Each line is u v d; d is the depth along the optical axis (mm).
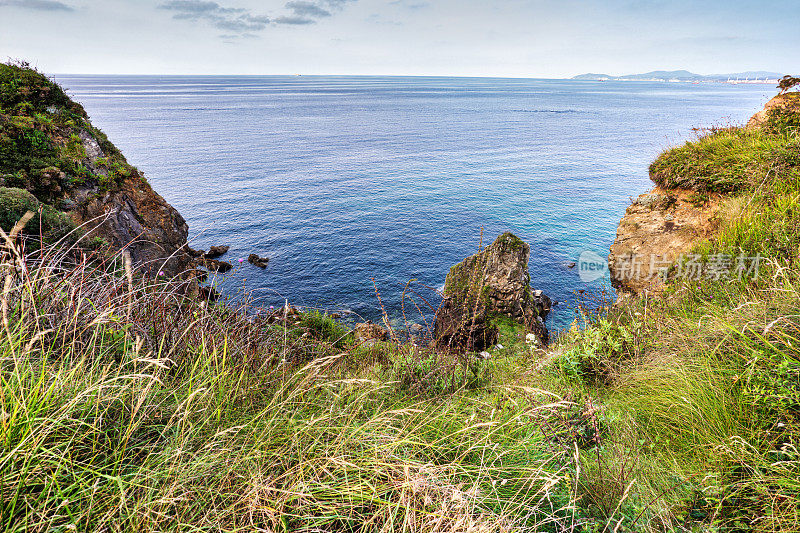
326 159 76812
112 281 3029
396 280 28953
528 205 48469
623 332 4746
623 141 98125
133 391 2082
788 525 2043
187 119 139750
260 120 141500
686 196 9383
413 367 4113
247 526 1674
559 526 2127
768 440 2533
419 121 144000
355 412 2594
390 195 53375
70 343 2324
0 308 2109
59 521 1608
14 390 1865
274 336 3959
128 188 14758
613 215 44125
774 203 6570
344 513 1944
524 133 114000
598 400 3588
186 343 3059
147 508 1635
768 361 2828
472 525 1765
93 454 1874
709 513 2309
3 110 12711
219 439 2131
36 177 11461
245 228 39438
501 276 13625
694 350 3807
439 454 2529
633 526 2174
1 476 1548
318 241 36656
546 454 2490
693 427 2961
